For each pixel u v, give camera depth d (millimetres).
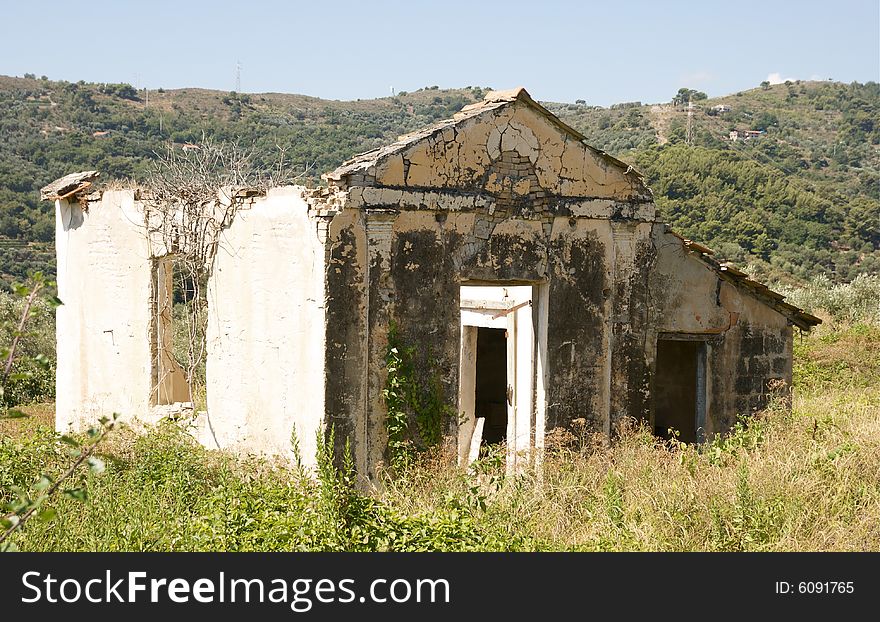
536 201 13227
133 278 15266
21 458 11156
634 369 14195
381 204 11883
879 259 48219
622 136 80812
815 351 25062
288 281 12305
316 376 11773
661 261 15094
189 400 15664
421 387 12344
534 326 13633
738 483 9969
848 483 10500
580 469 12023
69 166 41750
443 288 12500
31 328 23359
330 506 8891
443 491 10805
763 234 50469
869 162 80312
